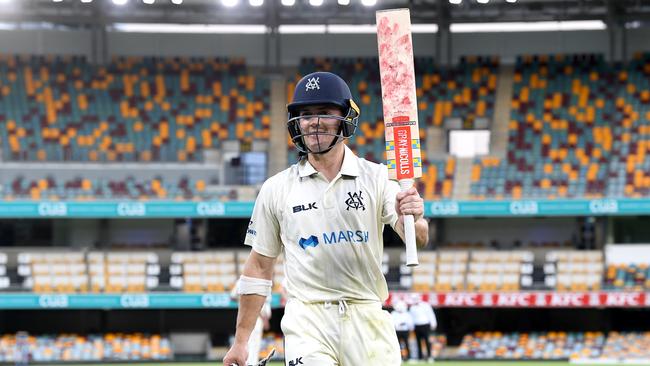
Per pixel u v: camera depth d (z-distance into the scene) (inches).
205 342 2017.7
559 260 1961.1
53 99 2239.2
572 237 2116.1
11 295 1866.4
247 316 375.9
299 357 352.5
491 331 2071.9
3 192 1943.9
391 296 1850.4
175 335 2020.2
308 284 358.3
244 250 2097.7
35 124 2170.3
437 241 2133.4
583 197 1924.2
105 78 2300.7
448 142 2224.4
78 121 2192.4
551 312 2076.8
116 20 2304.4
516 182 2042.3
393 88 348.8
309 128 350.0
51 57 2333.9
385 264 2043.6
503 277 1943.9
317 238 356.5
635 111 2177.7
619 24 2313.0
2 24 2359.7
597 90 2245.3
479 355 1825.8
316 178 360.2
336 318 355.9
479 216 2027.6
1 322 2108.8
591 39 2357.3
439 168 2095.2
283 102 2282.2
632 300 1800.0
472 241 2146.9
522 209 1884.8
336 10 2278.5
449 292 1844.2
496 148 2174.0
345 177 359.3
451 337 2074.3
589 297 1812.3
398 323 1577.3
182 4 2273.6
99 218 2134.6
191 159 2110.0
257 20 2306.8
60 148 2107.5
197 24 2337.6
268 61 2337.6
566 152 2110.0
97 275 1957.4
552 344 1846.7
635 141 2102.6
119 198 1962.4
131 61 2346.2
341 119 350.0
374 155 2169.0
